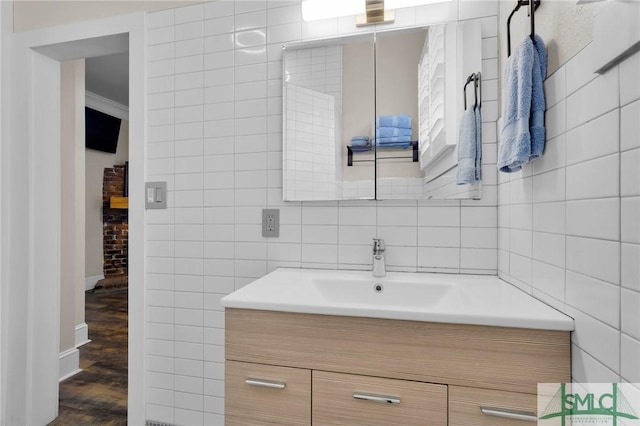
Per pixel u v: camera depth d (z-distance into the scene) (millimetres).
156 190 1555
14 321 1672
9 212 1688
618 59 574
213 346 1484
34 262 1695
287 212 1430
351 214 1371
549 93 834
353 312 867
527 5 918
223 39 1496
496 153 1242
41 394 1703
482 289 1063
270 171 1446
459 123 1276
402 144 1330
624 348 572
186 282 1519
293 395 916
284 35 1438
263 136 1454
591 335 670
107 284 4469
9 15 1706
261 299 953
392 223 1337
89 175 4488
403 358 850
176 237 1532
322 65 1393
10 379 1661
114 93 4219
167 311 1532
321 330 903
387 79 1346
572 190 736
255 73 1463
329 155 1389
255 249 1459
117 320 3199
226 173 1487
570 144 740
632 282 553
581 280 705
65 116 2115
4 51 1689
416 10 1327
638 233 540
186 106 1530
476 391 804
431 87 1306
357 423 872
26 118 1686
